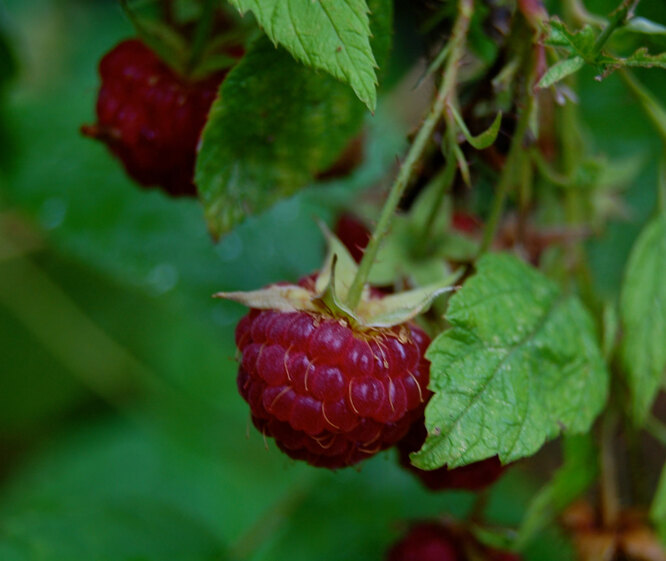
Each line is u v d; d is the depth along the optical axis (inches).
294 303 9.0
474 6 9.4
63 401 13.2
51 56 13.8
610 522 10.1
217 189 9.4
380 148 11.5
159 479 11.9
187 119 9.5
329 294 8.8
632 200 11.6
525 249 10.1
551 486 9.7
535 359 9.1
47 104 12.0
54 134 11.9
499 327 9.1
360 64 8.6
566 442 9.6
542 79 8.8
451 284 9.4
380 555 11.4
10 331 12.9
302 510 11.6
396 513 11.6
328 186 11.2
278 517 11.6
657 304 9.6
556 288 9.4
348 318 8.9
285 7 8.6
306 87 9.2
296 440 8.8
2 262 12.7
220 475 11.9
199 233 11.8
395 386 8.8
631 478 10.2
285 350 8.8
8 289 12.8
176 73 9.6
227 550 11.6
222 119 9.2
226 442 12.1
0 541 11.4
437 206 9.5
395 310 9.0
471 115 9.4
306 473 11.7
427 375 9.0
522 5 9.1
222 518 11.7
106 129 9.6
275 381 8.8
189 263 11.7
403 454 9.4
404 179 8.9
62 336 12.9
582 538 10.1
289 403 8.7
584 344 9.4
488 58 9.7
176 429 12.3
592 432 9.7
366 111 9.3
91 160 11.8
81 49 13.4
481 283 9.2
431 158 9.6
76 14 13.9
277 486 11.8
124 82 9.6
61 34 13.9
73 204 11.7
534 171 10.1
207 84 9.6
